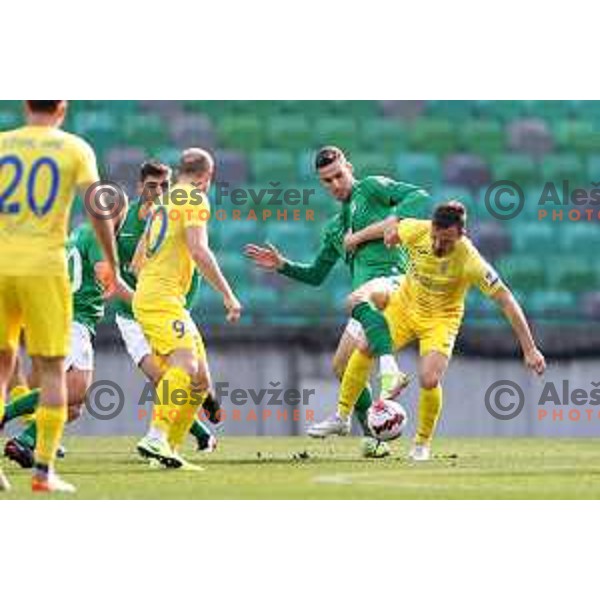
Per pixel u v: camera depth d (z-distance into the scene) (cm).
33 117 2464
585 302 5584
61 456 3609
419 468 3222
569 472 3119
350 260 3691
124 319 3694
